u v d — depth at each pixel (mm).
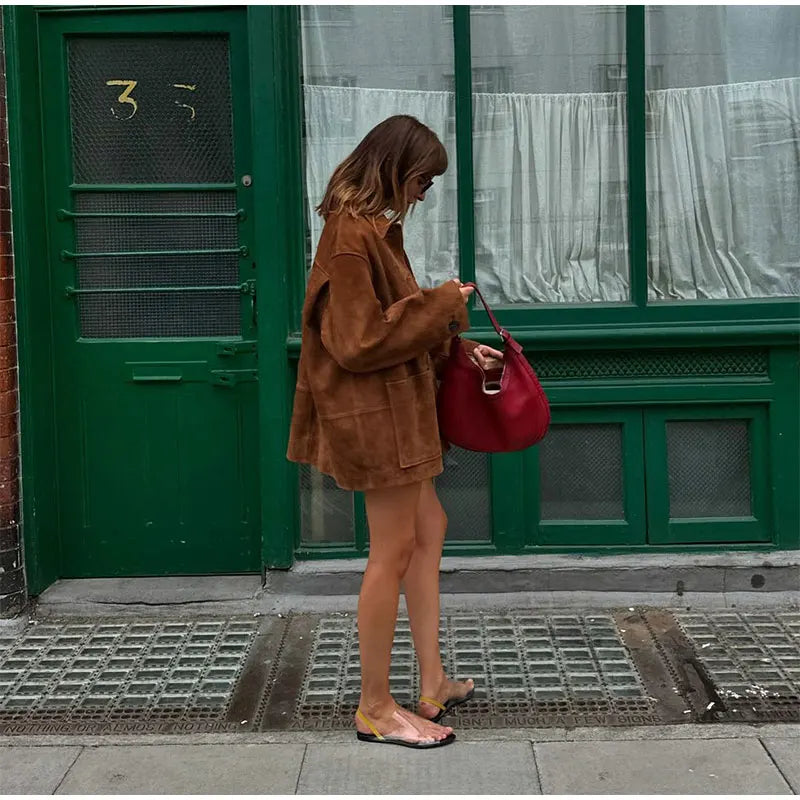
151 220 4656
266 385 4492
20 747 3422
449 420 3373
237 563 4785
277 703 3713
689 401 4512
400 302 3043
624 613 4438
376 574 3311
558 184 4621
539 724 3521
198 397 4719
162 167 4637
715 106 4570
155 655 4133
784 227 4602
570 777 3160
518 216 4633
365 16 4539
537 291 4656
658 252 4625
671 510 4602
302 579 4531
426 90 4582
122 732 3531
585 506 4613
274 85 4379
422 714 3535
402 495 3258
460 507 4621
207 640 4262
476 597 4520
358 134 4578
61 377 4711
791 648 4066
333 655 4098
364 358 3012
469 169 4539
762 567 4496
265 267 4457
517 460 4547
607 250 4641
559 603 4496
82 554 4789
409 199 3213
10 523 4387
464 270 4574
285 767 3256
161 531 4777
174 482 4758
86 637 4312
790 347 4484
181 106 4602
